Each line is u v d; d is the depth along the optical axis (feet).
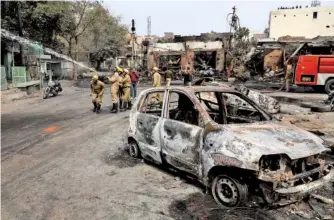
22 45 86.84
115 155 21.77
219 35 123.85
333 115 35.40
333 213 12.87
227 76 100.48
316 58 61.16
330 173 13.79
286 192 11.92
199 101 15.89
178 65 116.98
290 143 13.12
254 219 12.32
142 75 108.99
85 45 159.02
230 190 13.41
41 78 79.05
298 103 47.42
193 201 14.16
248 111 17.66
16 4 90.22
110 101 53.06
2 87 63.05
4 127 32.94
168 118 17.33
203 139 14.52
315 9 140.05
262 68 100.32
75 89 82.69
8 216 13.23
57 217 13.01
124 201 14.35
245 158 12.42
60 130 30.76
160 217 12.77
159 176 17.47
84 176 17.78
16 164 20.25
